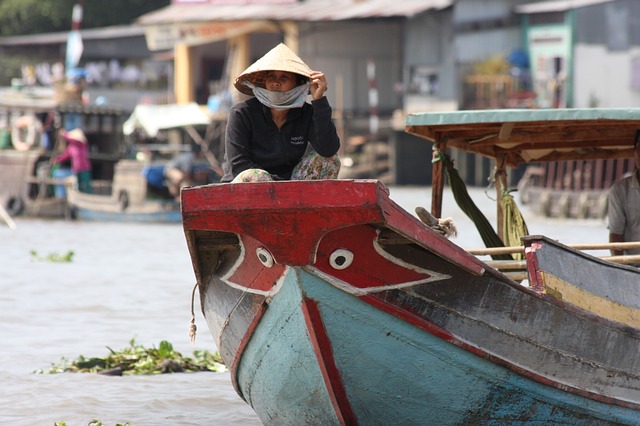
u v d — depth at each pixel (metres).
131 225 68.00
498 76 96.50
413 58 105.38
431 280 16.55
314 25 105.12
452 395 17.23
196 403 23.31
